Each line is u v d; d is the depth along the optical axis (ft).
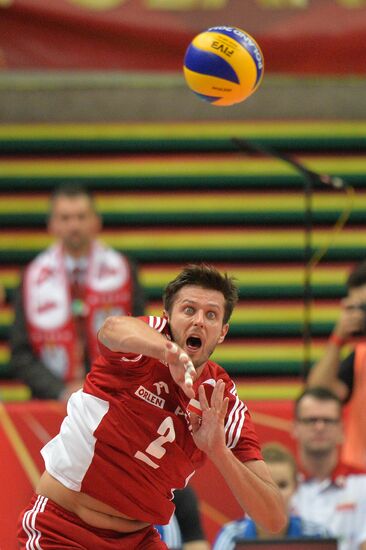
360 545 60.08
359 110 95.66
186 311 39.83
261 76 50.67
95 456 41.42
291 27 77.66
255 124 95.30
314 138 95.25
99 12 77.71
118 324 38.78
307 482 61.52
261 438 61.77
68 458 41.93
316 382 66.95
